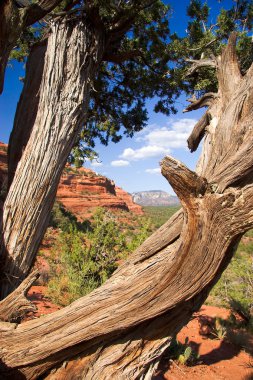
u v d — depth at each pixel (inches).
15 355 121.5
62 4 328.2
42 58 250.1
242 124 101.0
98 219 397.4
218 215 92.2
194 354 242.8
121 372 116.0
